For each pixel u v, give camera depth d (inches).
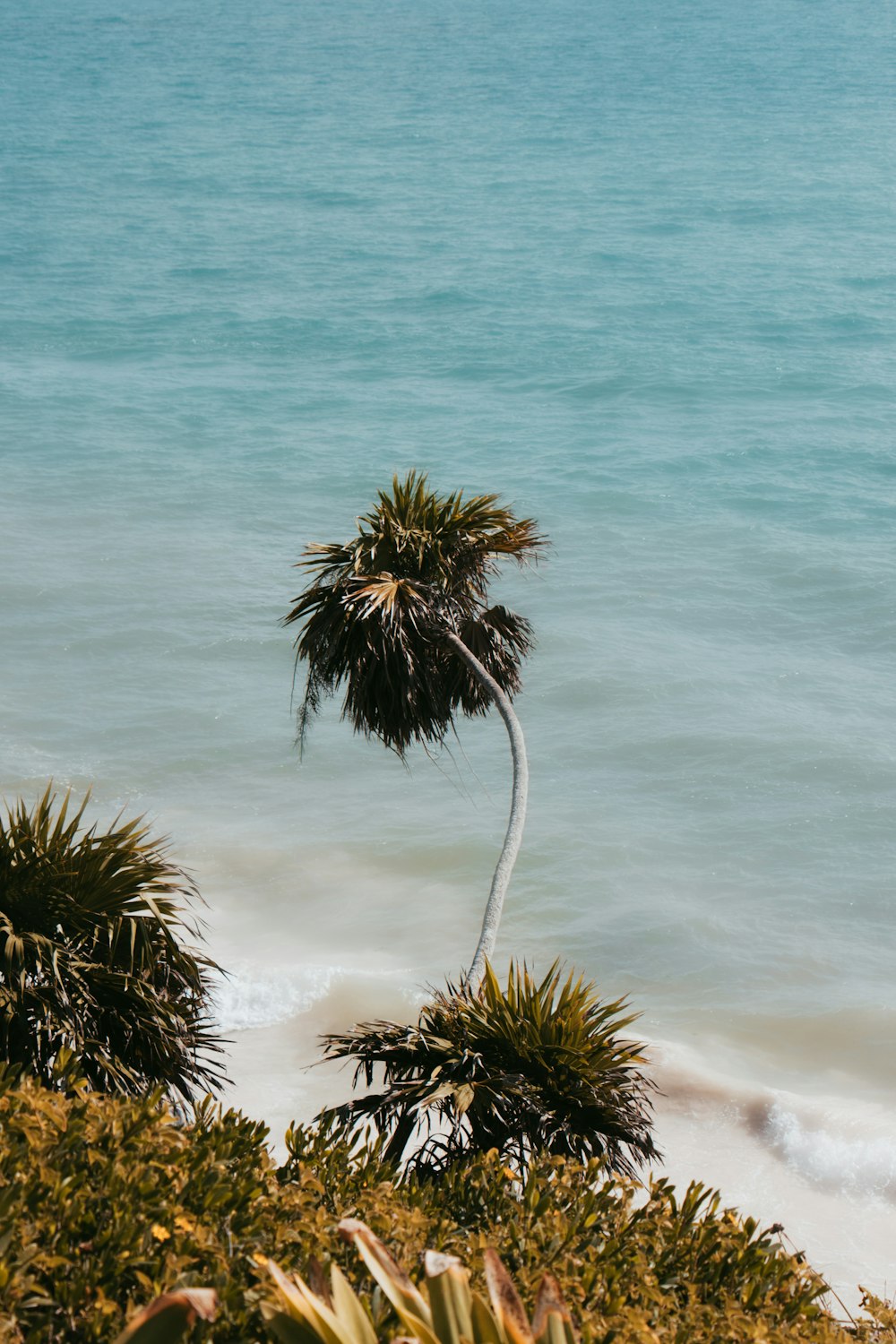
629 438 2130.9
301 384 2493.8
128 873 370.3
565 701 1224.2
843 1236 609.3
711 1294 237.1
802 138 5393.7
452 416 2283.5
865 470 1925.4
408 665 485.7
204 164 5191.9
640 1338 196.7
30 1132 217.2
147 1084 366.9
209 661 1295.5
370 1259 173.6
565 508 1788.9
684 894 930.1
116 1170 212.2
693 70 7342.5
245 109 6520.7
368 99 6781.5
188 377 2536.9
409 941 853.8
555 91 6850.4
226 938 851.4
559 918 900.0
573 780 1087.6
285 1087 684.1
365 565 501.7
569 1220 247.0
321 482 1897.1
